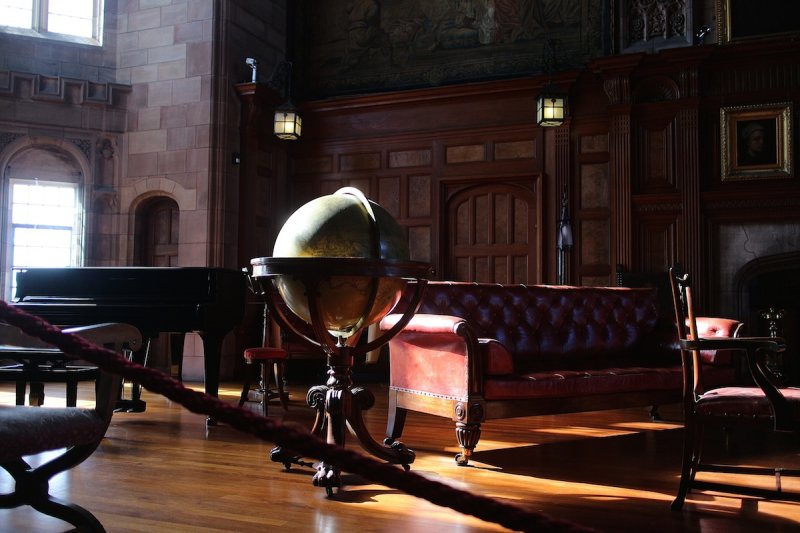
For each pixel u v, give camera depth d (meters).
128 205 9.84
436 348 4.14
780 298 9.14
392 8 10.55
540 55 9.78
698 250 8.65
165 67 9.79
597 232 9.20
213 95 9.52
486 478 3.57
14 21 9.80
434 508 2.95
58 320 5.41
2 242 9.35
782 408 2.82
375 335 5.06
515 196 9.66
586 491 3.30
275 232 10.42
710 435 5.02
